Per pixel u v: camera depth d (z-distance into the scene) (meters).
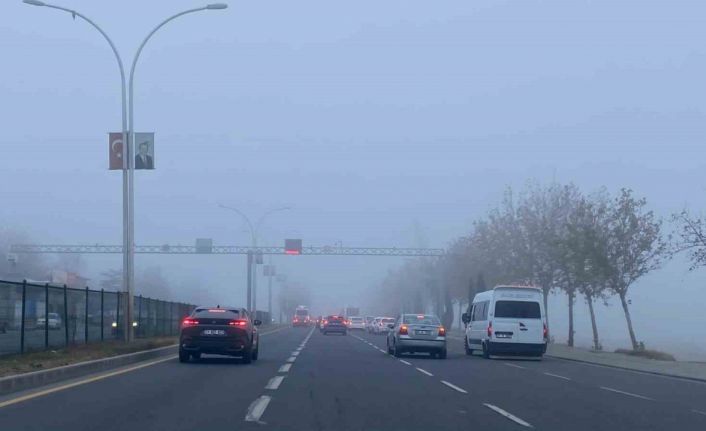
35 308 29.75
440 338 39.12
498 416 17.55
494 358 41.16
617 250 46.81
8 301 27.16
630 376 30.11
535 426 16.19
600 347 52.66
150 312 47.53
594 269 46.94
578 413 18.33
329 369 30.02
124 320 37.31
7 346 26.98
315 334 79.62
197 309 32.47
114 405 18.09
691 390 24.66
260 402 19.00
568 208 60.94
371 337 73.31
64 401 18.66
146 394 20.36
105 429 14.77
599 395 22.45
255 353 34.38
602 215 48.34
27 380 21.22
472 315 44.22
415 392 22.20
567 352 46.66
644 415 18.17
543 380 27.17
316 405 18.80
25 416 16.17
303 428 15.37
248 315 33.31
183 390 21.47
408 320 39.62
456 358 40.44
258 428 15.20
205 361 33.09
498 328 39.47
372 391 22.20
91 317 36.28
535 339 39.44
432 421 16.62
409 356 40.81
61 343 32.12
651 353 43.31
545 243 57.62
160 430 14.78
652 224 47.31
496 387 24.19
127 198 36.69
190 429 14.95
